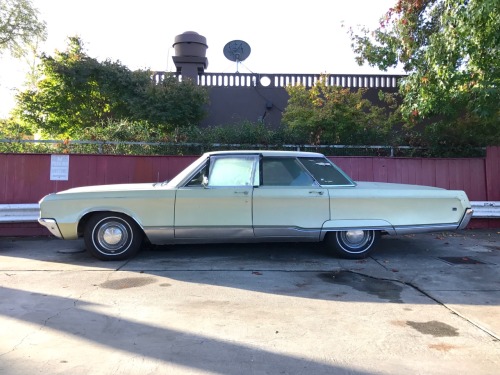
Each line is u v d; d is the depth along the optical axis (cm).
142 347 378
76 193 674
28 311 460
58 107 1411
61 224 667
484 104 870
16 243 847
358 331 416
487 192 1053
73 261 688
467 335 409
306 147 1068
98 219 678
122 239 685
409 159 1047
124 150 1023
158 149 1034
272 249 774
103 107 1423
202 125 1467
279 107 1489
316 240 696
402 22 1024
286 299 508
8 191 927
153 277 594
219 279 587
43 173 944
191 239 681
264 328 422
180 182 680
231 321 439
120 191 675
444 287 559
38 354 362
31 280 577
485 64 823
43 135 1452
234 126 1127
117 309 469
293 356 363
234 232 677
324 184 695
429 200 697
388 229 689
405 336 405
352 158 1036
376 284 571
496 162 1057
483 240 884
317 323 436
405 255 742
